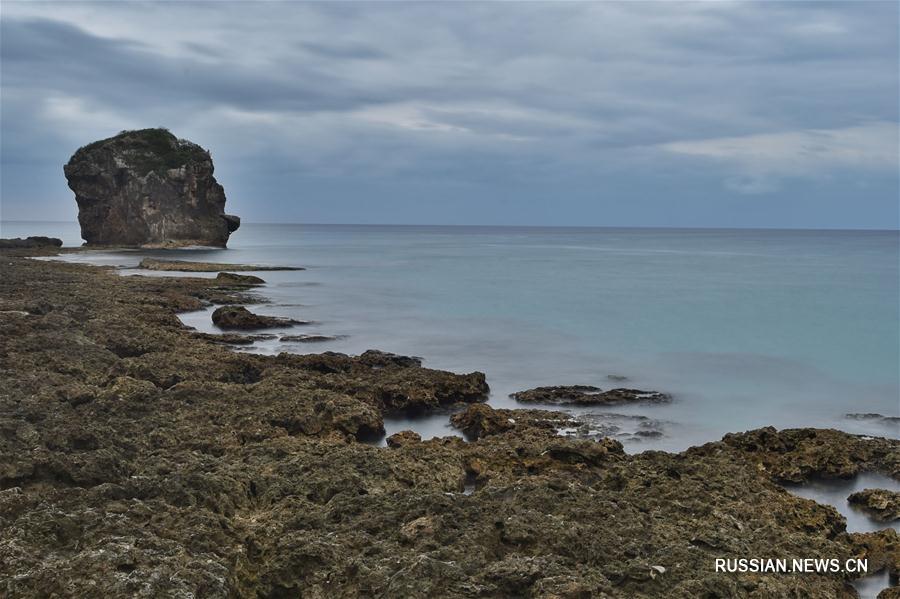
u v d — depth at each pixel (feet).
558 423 81.35
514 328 155.74
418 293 218.79
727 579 37.17
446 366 116.67
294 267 320.29
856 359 129.18
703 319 172.55
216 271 276.21
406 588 34.60
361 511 44.19
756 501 52.37
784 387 107.65
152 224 419.13
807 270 331.77
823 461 67.21
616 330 155.33
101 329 101.45
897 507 58.23
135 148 428.15
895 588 42.27
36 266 241.14
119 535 36.86
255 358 98.53
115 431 58.39
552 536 40.42
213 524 39.93
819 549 45.16
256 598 36.70
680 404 95.45
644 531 43.01
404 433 70.74
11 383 69.31
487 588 35.19
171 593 32.35
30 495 41.16
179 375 83.20
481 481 58.34
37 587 32.55
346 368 97.66
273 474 51.37
